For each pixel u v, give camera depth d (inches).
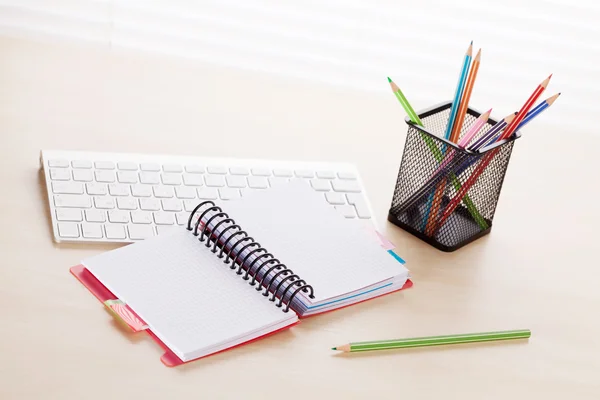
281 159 60.0
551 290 52.7
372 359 44.9
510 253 55.2
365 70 79.3
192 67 69.2
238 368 42.7
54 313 43.8
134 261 47.6
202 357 42.9
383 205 57.4
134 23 75.3
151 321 43.7
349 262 50.1
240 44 77.4
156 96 64.2
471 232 55.6
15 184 52.3
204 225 50.1
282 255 49.4
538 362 46.9
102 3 73.6
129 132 59.4
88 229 49.7
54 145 56.4
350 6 76.4
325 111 67.1
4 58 64.1
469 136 51.8
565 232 58.3
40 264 46.9
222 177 56.2
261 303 46.1
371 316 47.9
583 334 49.6
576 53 78.8
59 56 66.1
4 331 42.0
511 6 76.8
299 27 77.0
